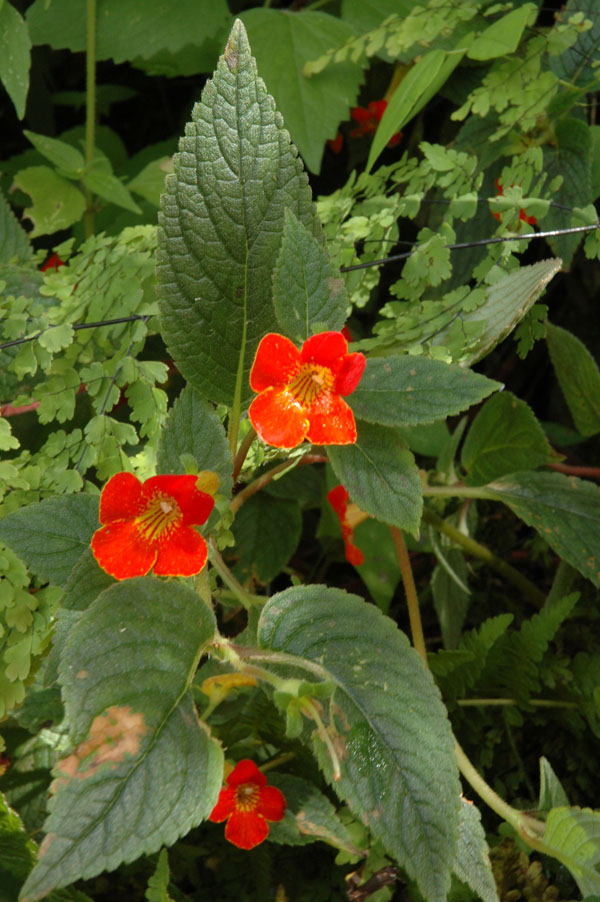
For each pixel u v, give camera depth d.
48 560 0.36
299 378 0.33
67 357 0.42
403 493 0.36
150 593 0.32
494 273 0.44
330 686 0.32
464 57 0.58
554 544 0.44
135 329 0.41
